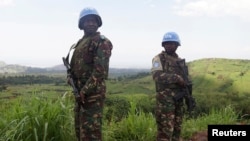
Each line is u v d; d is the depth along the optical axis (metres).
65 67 4.00
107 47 3.70
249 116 7.83
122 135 5.67
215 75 117.94
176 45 4.92
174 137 5.02
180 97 4.79
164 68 4.82
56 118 4.61
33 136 4.43
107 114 6.17
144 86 115.00
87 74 3.77
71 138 4.68
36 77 146.25
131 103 5.93
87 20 3.84
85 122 3.74
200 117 7.38
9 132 4.32
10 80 122.38
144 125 5.72
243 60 142.50
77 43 3.98
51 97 4.82
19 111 4.61
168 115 4.75
